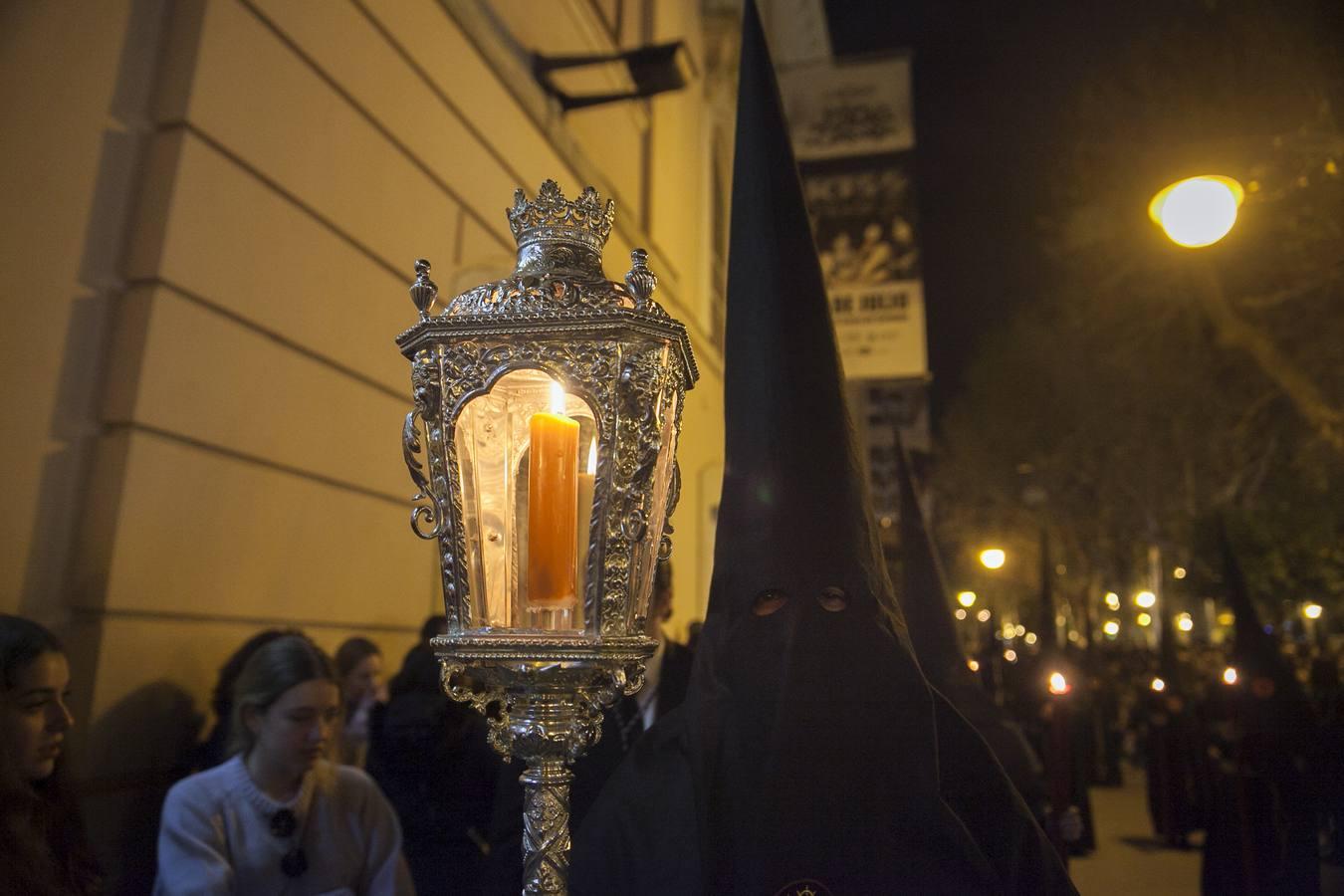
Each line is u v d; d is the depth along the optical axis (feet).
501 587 3.66
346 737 12.25
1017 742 8.47
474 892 10.62
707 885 4.15
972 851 3.97
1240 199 11.89
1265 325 32.53
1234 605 19.49
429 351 3.60
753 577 4.16
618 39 31.68
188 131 11.85
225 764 8.24
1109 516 81.10
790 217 4.33
